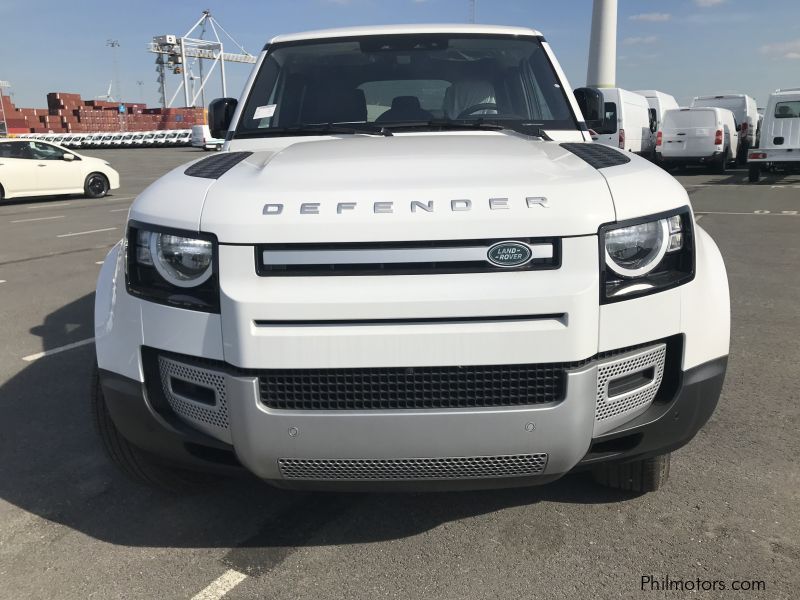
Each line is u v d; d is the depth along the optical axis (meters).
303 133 3.34
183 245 2.10
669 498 2.80
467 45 3.69
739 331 5.14
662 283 2.13
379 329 1.97
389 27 3.81
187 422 2.25
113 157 38.78
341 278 1.98
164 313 2.14
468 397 2.02
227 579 2.35
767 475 2.98
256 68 3.71
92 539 2.60
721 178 20.53
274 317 1.98
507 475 2.10
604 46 30.72
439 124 3.32
